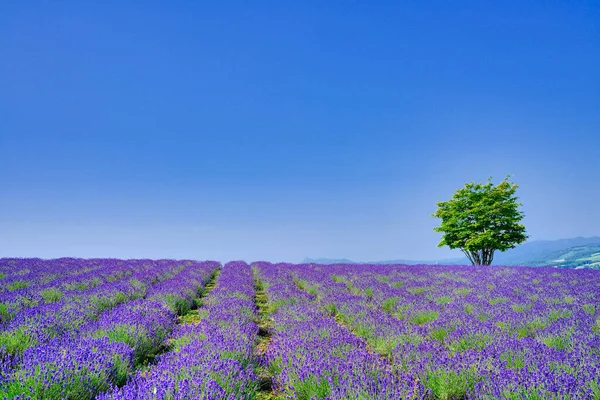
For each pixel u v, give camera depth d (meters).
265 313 10.42
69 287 11.84
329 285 13.67
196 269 19.72
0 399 3.60
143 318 7.45
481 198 30.42
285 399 4.41
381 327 7.17
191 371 4.38
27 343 5.71
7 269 15.52
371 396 3.80
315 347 5.63
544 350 5.11
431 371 4.59
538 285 12.46
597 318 7.13
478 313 8.16
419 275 16.53
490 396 3.80
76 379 4.16
